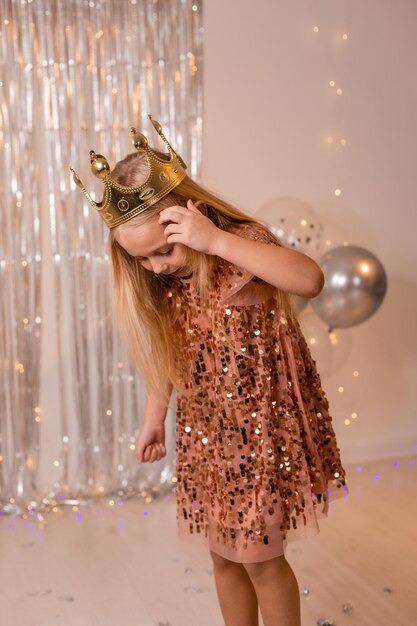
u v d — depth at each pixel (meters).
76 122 3.02
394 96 3.37
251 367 1.54
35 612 2.16
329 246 3.35
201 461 1.65
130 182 1.50
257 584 1.58
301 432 1.57
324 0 3.24
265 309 1.56
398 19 3.33
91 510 3.01
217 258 1.55
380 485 3.12
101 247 3.08
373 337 3.48
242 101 3.19
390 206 3.43
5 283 3.03
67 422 3.14
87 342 3.12
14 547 2.67
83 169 3.04
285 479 1.54
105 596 2.24
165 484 3.20
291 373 1.57
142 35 3.05
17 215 3.01
